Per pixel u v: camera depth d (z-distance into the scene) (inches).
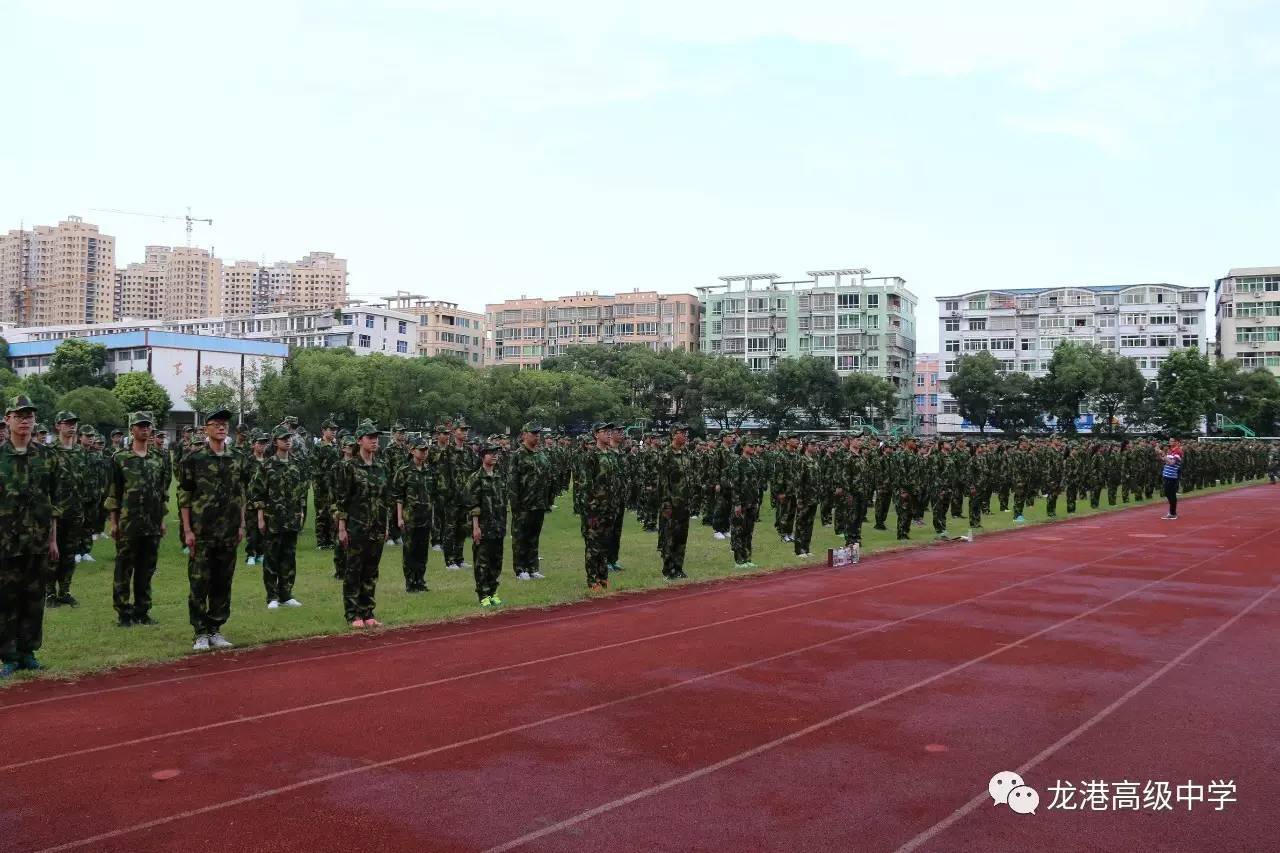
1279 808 193.2
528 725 248.5
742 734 240.4
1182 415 2429.9
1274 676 296.0
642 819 188.1
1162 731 241.4
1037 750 227.6
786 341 3531.0
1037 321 3189.0
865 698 272.8
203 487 343.3
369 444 389.4
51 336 3924.7
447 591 478.6
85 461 546.3
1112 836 180.5
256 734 241.4
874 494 813.9
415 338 3969.0
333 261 6501.0
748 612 415.8
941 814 190.2
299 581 506.9
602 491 479.8
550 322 3998.5
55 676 300.2
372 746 232.1
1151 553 623.5
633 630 376.5
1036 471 980.6
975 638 354.9
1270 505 1102.4
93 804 195.6
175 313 5802.2
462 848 175.3
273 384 1966.0
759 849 174.6
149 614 407.5
